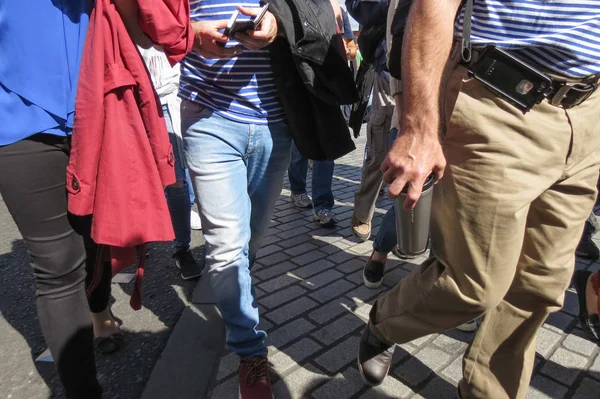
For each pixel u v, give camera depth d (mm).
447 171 1382
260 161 1799
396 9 1752
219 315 2500
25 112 1335
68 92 1375
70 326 1514
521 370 1604
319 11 1675
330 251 3381
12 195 1377
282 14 1555
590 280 2195
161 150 1486
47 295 1494
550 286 1480
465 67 1318
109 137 1353
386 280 2902
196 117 1696
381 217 4191
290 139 1856
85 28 1393
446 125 1372
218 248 1695
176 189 2891
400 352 2154
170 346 2223
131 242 1420
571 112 1290
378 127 2973
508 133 1278
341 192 5105
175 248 3049
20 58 1307
